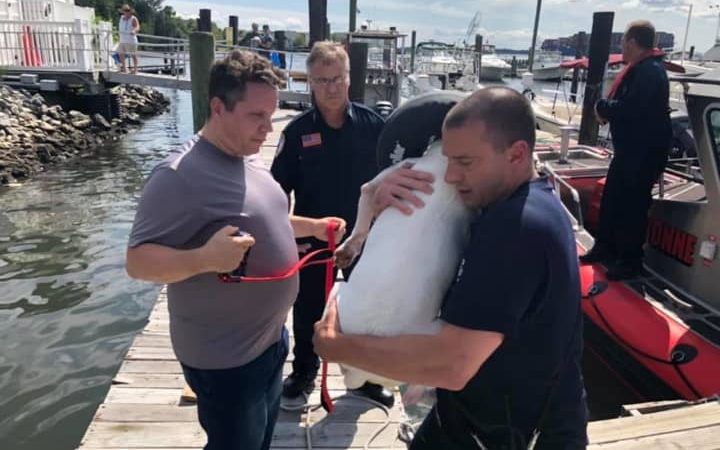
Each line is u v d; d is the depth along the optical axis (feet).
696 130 12.53
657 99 13.00
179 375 10.71
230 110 5.78
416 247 4.33
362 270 4.44
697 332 12.31
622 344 13.21
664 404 10.64
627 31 13.37
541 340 4.39
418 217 4.41
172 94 101.50
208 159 5.89
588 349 14.75
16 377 15.58
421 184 4.52
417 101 4.96
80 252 24.63
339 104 8.98
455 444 5.05
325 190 9.36
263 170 6.50
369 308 4.33
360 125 9.30
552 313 4.30
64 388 15.20
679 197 14.70
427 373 4.17
